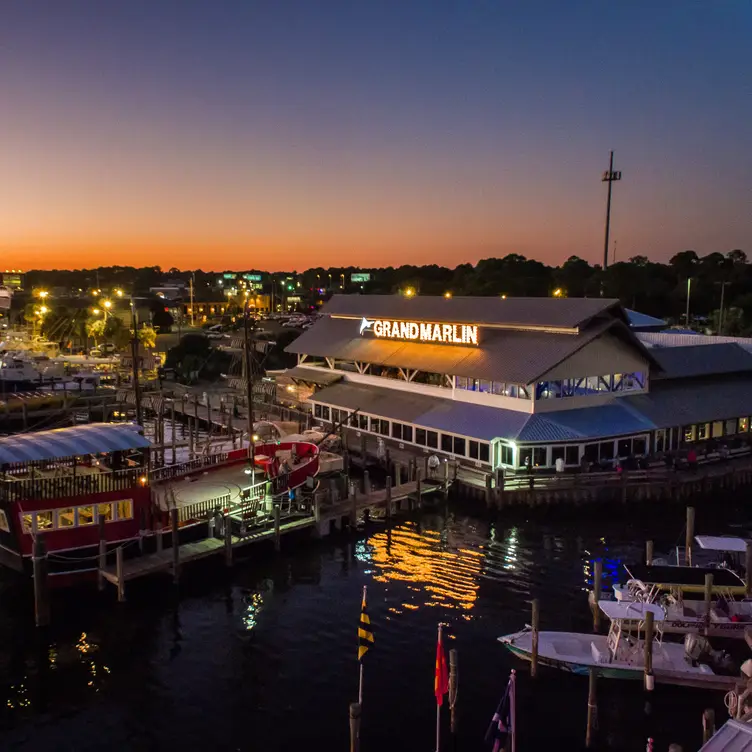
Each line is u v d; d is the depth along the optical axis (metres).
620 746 25.92
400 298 76.19
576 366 55.88
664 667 29.59
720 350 66.62
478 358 59.84
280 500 47.03
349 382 74.31
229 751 25.77
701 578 35.06
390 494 49.22
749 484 54.16
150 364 114.19
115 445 41.00
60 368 101.19
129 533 39.84
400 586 39.34
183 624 35.06
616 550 44.31
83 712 28.03
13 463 40.94
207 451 59.84
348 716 27.73
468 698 28.70
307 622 35.28
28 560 37.12
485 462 54.62
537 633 30.25
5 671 30.84
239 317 187.00
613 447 54.69
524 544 45.41
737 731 19.41
